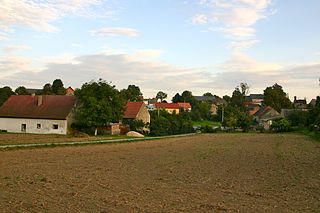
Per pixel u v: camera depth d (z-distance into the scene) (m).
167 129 64.62
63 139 39.03
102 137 45.59
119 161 22.95
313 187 15.01
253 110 141.00
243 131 79.31
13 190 13.15
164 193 13.25
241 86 117.50
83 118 49.47
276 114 101.75
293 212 10.88
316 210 11.12
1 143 31.50
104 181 15.44
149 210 10.73
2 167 18.61
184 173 18.44
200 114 118.31
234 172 19.11
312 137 54.53
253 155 28.45
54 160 22.22
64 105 53.59
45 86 136.88
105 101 48.94
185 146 37.22
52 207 10.85
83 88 50.84
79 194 12.70
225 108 112.81
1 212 10.19
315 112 74.56
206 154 28.86
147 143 40.59
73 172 17.67
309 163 23.47
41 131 51.75
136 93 150.25
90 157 24.62
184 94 165.00
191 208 11.08
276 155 28.58
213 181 16.14
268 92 128.50
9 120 53.56
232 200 12.33
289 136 58.78
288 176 17.92
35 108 54.19
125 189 13.81
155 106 137.00
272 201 12.30
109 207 10.98
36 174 16.73
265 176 17.86
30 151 26.77
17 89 107.50
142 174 17.78
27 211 10.36
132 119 63.66
